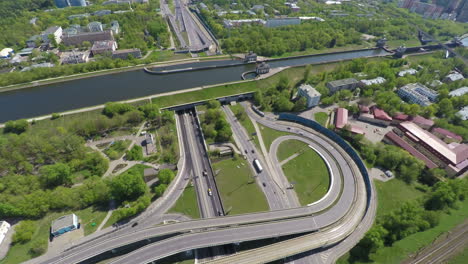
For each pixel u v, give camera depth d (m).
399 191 165.12
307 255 131.88
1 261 120.69
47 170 154.75
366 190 167.00
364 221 146.38
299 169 184.75
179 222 139.12
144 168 178.62
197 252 133.75
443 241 129.12
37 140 178.62
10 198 139.75
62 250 126.00
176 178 173.25
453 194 145.88
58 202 143.12
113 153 184.50
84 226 138.38
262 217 145.25
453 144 190.75
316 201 161.25
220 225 138.50
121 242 128.12
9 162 165.50
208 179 175.12
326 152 197.50
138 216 146.50
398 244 131.12
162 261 128.50
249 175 178.75
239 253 125.88
